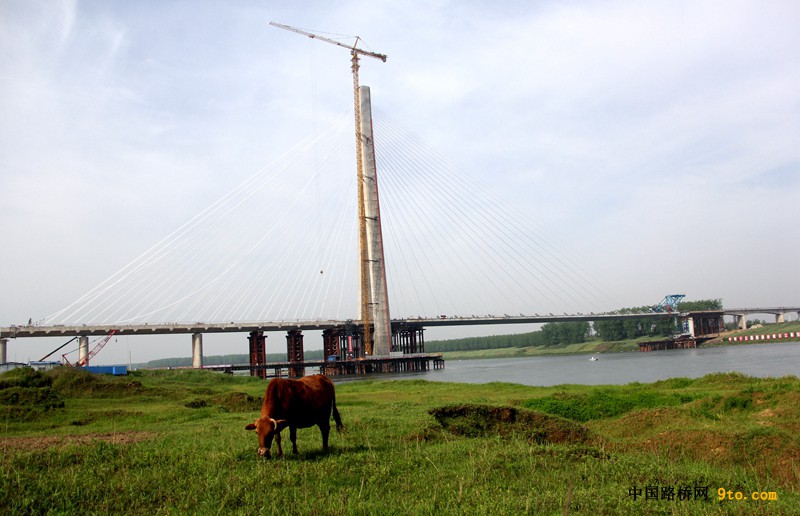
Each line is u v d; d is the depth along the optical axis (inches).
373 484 345.1
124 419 857.5
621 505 299.6
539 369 3678.6
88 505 317.4
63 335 3526.1
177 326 3973.9
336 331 4852.4
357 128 4645.7
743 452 439.8
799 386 677.9
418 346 5324.8
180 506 310.2
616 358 4950.8
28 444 549.0
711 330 6958.7
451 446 454.3
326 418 453.4
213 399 1147.9
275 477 352.5
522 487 331.9
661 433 525.0
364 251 4581.7
